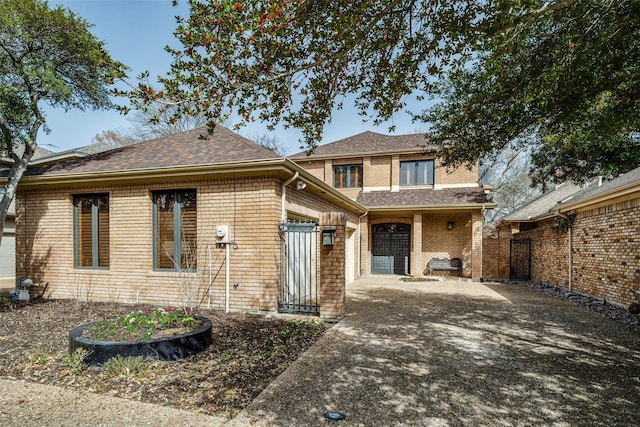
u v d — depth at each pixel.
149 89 3.54
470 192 16.12
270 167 7.18
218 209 7.90
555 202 16.36
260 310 7.51
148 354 4.59
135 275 8.45
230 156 7.96
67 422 3.22
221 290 7.83
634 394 3.85
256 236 7.61
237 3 3.05
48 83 8.09
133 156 9.22
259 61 3.65
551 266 12.83
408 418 3.33
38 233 9.32
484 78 5.35
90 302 8.53
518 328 6.67
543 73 4.63
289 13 3.33
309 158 18.77
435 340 5.84
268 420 3.26
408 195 16.91
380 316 7.66
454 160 7.73
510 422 3.27
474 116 6.01
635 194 7.89
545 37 5.01
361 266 16.95
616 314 7.83
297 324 6.66
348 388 3.96
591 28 4.31
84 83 9.44
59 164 9.81
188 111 3.73
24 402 3.60
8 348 5.23
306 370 4.46
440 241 17.02
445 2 3.77
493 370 4.53
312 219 10.27
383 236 17.80
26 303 8.43
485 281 14.76
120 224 8.59
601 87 4.88
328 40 3.84
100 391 3.85
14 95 8.21
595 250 9.66
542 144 10.46
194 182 8.09
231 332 6.07
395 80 4.64
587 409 3.52
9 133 8.61
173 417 3.30
